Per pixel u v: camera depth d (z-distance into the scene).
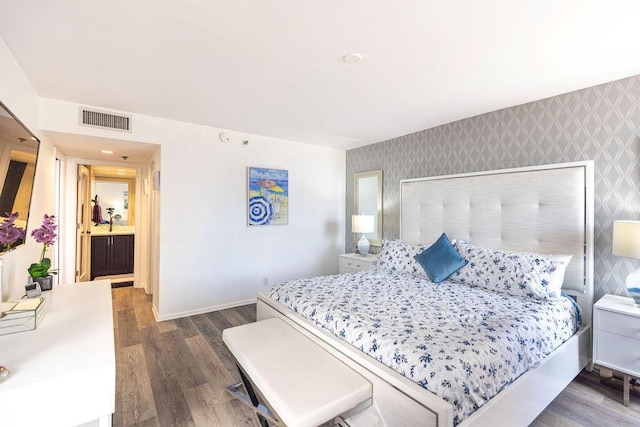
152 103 2.95
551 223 2.60
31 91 2.47
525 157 2.88
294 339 2.01
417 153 3.92
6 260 1.86
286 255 4.48
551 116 2.71
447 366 1.35
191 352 2.74
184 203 3.61
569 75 2.30
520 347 1.69
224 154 3.89
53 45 1.89
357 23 1.67
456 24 1.67
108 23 1.67
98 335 1.43
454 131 3.48
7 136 1.61
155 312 3.67
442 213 3.44
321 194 4.84
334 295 2.45
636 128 2.28
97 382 1.14
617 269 2.36
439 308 2.12
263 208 4.21
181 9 1.55
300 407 1.33
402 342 1.57
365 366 1.58
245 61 2.11
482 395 1.39
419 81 2.42
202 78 2.38
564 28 1.70
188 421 1.86
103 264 5.47
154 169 3.92
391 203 4.28
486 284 2.63
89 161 4.39
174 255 3.56
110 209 5.98
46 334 1.44
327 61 2.11
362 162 4.79
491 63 2.12
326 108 3.07
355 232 4.54
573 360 2.15
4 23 1.66
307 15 1.60
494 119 3.12
